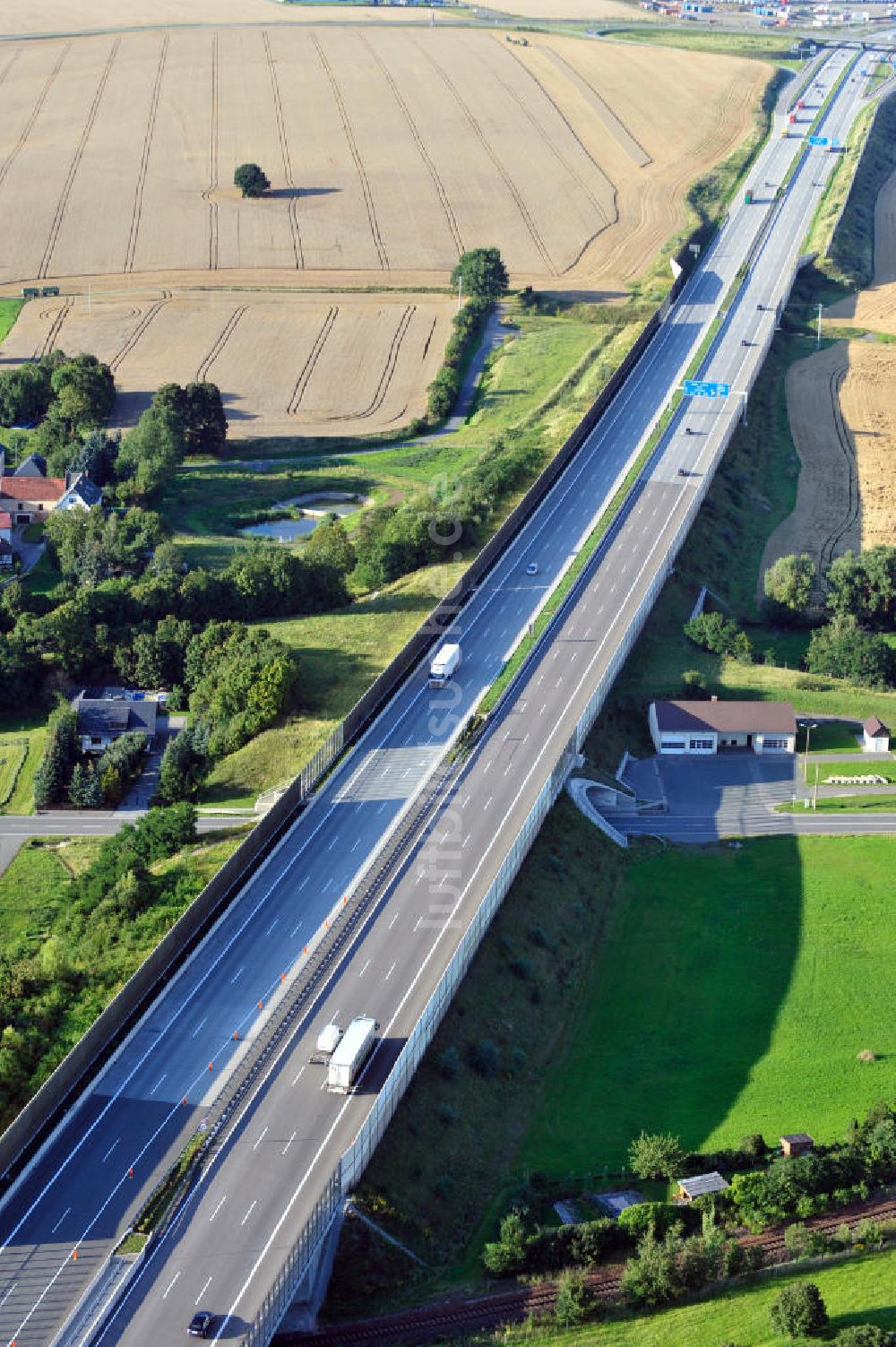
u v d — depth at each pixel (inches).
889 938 6879.9
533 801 7253.9
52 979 6146.7
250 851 6732.3
